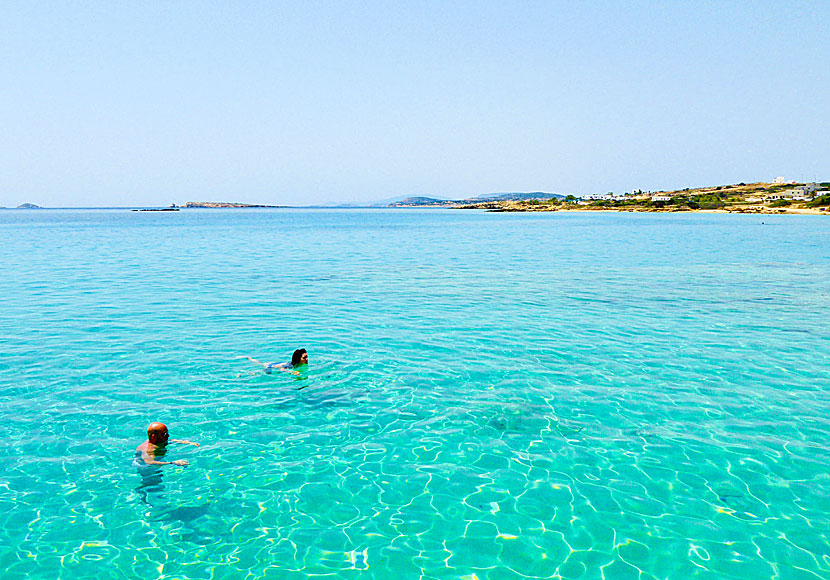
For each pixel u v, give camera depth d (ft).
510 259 112.16
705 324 52.70
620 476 24.93
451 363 40.65
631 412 31.78
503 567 19.10
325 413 31.76
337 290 72.43
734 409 32.12
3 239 180.04
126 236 200.95
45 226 304.30
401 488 24.08
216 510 22.45
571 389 35.42
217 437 28.68
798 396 34.01
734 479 24.56
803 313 57.52
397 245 153.58
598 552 19.83
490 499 23.25
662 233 201.46
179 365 39.81
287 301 64.49
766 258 111.24
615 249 134.82
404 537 20.79
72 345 44.68
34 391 34.50
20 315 55.83
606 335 48.67
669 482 24.39
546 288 74.18
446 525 21.52
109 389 34.99
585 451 27.22
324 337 47.75
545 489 23.93
